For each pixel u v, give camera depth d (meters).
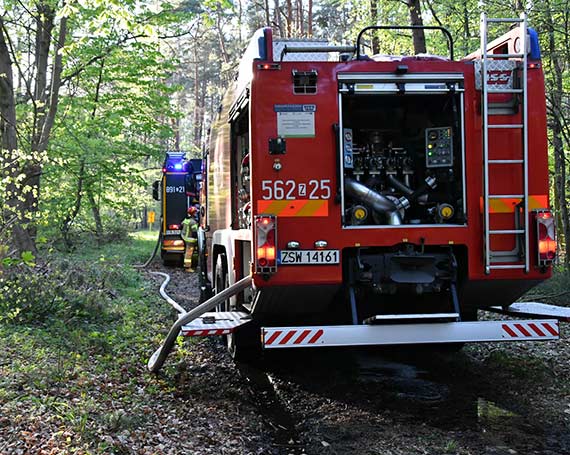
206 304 6.68
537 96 6.22
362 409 6.22
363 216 6.27
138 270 19.08
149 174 39.56
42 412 5.22
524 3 13.82
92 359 7.32
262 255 5.93
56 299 9.19
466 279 6.30
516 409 6.09
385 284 6.32
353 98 6.47
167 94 23.55
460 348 8.25
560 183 16.33
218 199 9.70
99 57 18.28
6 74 13.59
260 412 6.19
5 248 8.14
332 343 5.79
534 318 6.61
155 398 6.32
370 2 18.33
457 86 6.20
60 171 18.62
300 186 6.07
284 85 6.08
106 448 4.64
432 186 6.55
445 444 5.24
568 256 15.86
